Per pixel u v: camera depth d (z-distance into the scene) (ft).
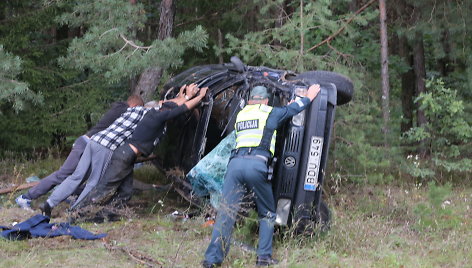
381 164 27.84
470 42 34.42
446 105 29.76
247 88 20.81
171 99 23.54
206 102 22.08
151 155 25.84
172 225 21.24
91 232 20.01
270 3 31.17
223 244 16.60
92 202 21.33
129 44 28.07
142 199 25.55
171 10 31.76
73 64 28.63
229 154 19.61
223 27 37.29
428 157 33.71
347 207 24.08
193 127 23.12
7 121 32.94
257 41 30.86
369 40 35.29
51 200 21.43
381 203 24.59
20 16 32.91
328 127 18.80
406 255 18.47
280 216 18.40
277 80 21.39
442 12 33.17
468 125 30.30
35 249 17.84
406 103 42.86
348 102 26.07
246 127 17.37
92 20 28.96
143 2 37.50
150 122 21.75
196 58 37.09
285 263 16.87
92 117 34.78
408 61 42.09
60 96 34.22
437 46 35.42
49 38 36.32
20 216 21.95
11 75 26.00
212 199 19.52
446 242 19.70
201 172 19.48
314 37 32.42
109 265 16.76
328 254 18.12
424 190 28.17
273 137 17.33
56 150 35.14
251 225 18.79
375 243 19.48
